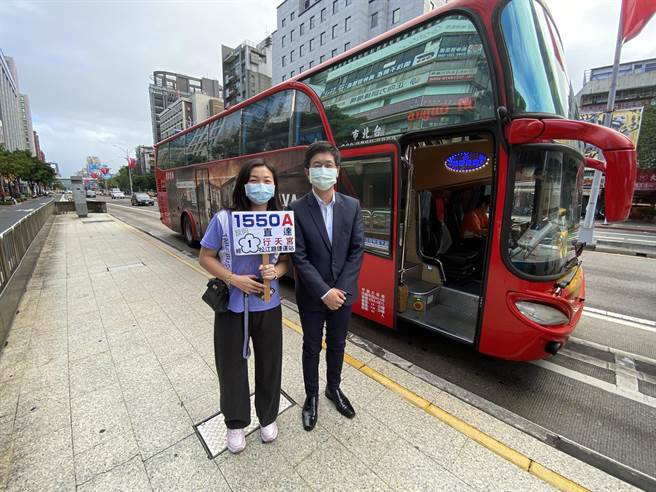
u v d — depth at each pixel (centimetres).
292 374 287
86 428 220
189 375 283
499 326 272
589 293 560
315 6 3434
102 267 665
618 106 2772
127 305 448
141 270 642
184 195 931
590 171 1526
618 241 1152
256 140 579
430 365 319
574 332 402
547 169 256
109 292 504
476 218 452
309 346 222
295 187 486
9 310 381
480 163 389
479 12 259
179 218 985
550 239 261
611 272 710
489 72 254
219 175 724
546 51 270
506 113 243
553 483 185
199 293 500
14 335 356
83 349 327
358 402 252
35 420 227
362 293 382
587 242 1005
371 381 280
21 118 11244
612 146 202
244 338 189
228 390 193
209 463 194
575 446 217
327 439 213
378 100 343
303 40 3684
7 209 2812
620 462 206
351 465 194
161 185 1138
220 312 182
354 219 219
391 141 324
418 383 279
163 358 310
